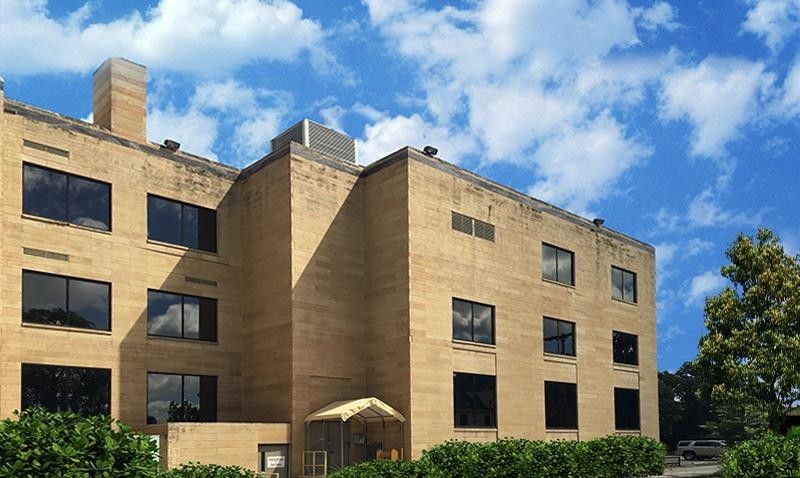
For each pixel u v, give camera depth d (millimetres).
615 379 40438
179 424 24281
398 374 28953
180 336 29156
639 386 42344
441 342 30125
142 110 30172
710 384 32375
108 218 27922
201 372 29312
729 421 61219
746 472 15625
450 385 30109
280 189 30078
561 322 37500
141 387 27484
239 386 30359
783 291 31188
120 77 29766
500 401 32406
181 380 28812
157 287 28688
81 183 27344
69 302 26234
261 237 30719
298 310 28688
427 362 29312
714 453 55750
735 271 32719
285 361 28375
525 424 33562
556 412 35875
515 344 33906
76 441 8297
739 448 17047
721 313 31875
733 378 30750
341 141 33531
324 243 30188
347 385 29656
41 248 25703
